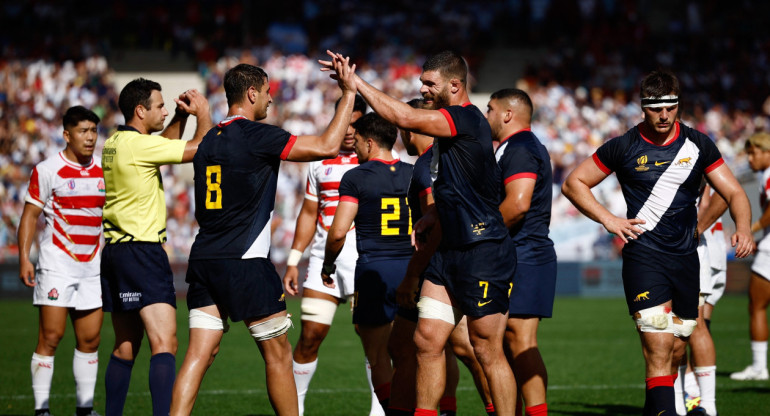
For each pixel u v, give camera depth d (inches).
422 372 710.5
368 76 4323.3
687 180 770.8
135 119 854.5
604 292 3139.8
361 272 912.9
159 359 794.8
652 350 764.0
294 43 4552.2
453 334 804.6
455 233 708.0
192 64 4512.8
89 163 969.5
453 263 706.8
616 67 4466.0
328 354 1608.0
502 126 816.3
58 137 3732.8
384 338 917.8
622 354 1593.3
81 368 948.6
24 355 1534.2
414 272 770.2
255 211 737.0
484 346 710.5
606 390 1184.8
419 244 756.0
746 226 758.5
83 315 952.3
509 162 773.3
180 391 725.3
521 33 4781.0
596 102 4220.0
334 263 934.4
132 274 813.9
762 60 4507.9
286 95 4042.8
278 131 733.9
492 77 4626.0
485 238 703.1
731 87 4379.9
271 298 737.6
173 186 3393.2
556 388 1203.2
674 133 776.9
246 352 1624.0
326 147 721.0
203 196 739.4
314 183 1015.0
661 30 4909.0
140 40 4589.1
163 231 839.1
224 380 1280.8
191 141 812.6
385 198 906.7
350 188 895.7
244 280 727.1
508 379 712.4
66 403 1070.4
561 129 3949.3
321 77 4200.3
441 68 730.2
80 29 4547.2
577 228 3223.4
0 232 3085.6
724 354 1577.3
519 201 756.6
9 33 4409.5
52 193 951.0
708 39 4638.3
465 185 703.1
